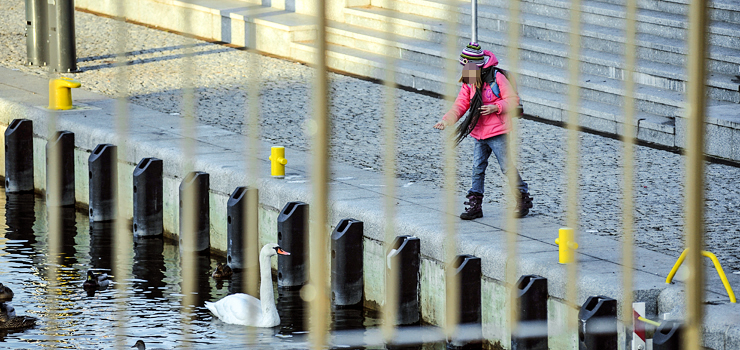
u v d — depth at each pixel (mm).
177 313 38250
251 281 42562
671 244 34844
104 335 35750
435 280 35969
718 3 58875
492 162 47625
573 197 40812
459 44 67562
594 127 54188
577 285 30734
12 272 42844
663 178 44250
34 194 57188
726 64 54969
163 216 48906
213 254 46250
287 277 40688
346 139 52062
